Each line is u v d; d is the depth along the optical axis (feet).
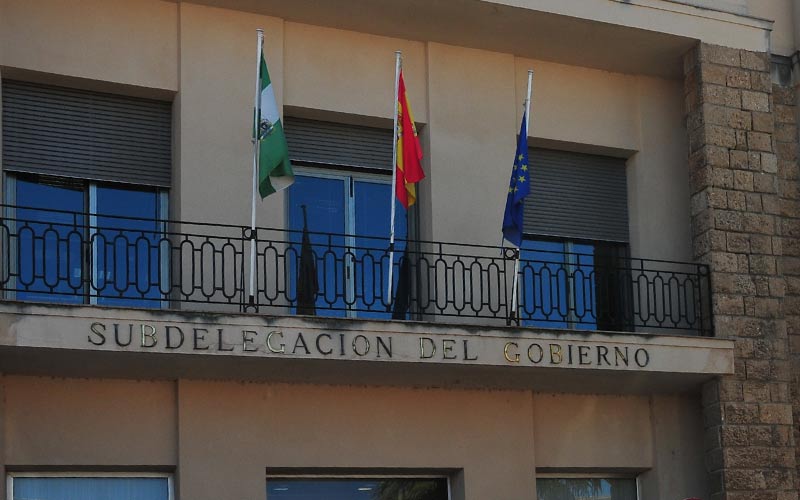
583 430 64.80
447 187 64.80
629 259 65.57
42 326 53.11
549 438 64.08
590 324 67.46
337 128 64.64
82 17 59.77
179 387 58.03
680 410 66.64
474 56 66.85
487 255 64.80
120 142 60.39
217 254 59.93
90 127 59.98
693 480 66.03
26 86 59.11
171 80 60.95
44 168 58.80
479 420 62.69
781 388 65.16
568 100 68.49
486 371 60.85
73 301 58.54
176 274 59.41
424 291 63.77
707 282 65.46
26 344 52.70
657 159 69.51
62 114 59.57
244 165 61.26
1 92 58.34
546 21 64.85
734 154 66.85
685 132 70.33
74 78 59.26
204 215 60.08
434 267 61.26
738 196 66.49
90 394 56.85
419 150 60.13
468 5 63.16
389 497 61.93
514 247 65.26
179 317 55.26
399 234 64.95
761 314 65.62
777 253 66.69
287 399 59.77
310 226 63.36
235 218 60.64
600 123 68.85
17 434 55.31
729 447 63.41
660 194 69.21
